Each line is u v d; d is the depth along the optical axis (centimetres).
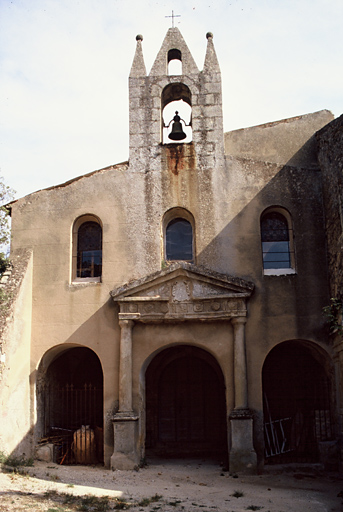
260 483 1556
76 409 2000
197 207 1902
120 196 1936
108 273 1872
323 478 1620
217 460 1992
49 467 1653
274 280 1823
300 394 2105
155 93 2019
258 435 1708
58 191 1966
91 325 1838
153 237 1888
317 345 1800
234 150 2236
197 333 1794
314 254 1842
